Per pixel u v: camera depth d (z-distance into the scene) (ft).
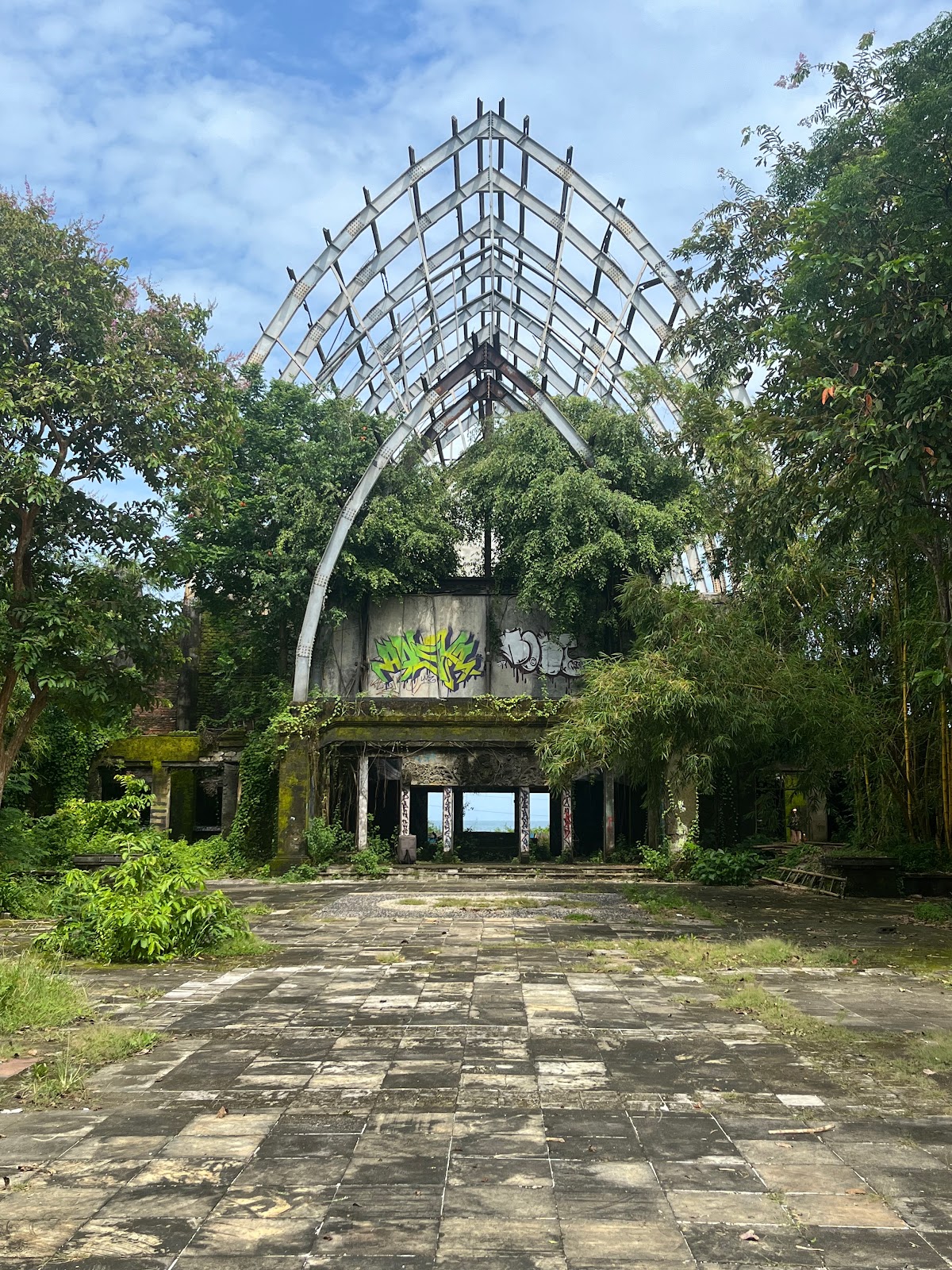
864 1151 15.67
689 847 74.79
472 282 111.55
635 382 87.56
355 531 89.71
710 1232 12.76
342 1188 14.16
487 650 94.73
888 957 35.37
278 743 79.05
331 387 109.40
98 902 35.73
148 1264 11.88
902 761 66.44
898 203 38.04
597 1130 16.65
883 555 59.31
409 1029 24.06
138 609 55.36
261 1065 20.74
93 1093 18.76
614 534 83.97
